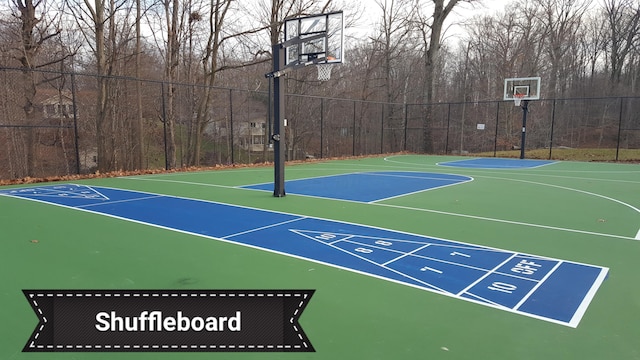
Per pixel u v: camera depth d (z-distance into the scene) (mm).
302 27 10555
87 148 20141
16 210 7750
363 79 31500
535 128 33531
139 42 20266
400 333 3119
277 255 5043
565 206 8734
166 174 14750
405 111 28484
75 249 5223
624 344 2988
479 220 7230
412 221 7094
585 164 20000
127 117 21969
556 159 23141
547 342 3004
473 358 2779
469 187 11664
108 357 2785
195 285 4055
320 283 4129
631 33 34406
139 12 19625
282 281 4176
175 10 20375
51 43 19703
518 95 23469
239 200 9148
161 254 5043
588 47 37094
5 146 17766
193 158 23500
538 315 3457
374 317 3387
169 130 20719
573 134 33312
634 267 4746
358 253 5164
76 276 4273
